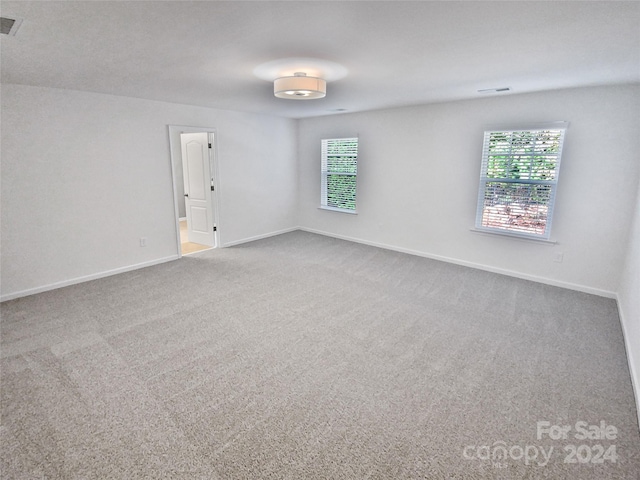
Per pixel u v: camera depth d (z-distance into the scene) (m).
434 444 1.88
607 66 2.78
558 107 3.89
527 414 2.11
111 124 4.27
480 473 1.71
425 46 2.31
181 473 1.69
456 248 5.05
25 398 2.20
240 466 1.73
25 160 3.68
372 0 1.63
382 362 2.64
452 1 1.64
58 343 2.86
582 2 1.64
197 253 5.55
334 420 2.05
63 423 2.00
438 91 3.92
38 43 2.25
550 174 4.09
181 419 2.04
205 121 5.28
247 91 3.95
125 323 3.21
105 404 2.15
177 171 8.12
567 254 4.10
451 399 2.24
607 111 3.62
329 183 6.60
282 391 2.30
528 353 2.77
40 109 3.71
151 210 4.82
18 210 3.70
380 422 2.04
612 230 3.77
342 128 6.07
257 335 3.02
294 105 5.02
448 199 5.00
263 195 6.44
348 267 4.89
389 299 3.81
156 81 3.41
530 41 2.20
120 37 2.15
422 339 2.98
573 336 3.04
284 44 2.29
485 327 3.20
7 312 3.41
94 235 4.30
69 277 4.14
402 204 5.52
